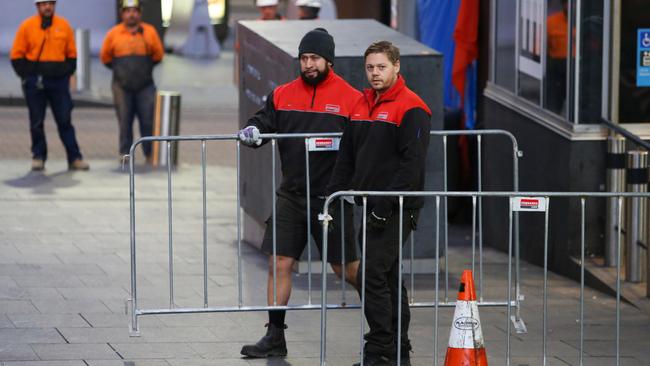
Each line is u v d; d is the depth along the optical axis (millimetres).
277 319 22703
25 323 24547
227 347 23281
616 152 29000
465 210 37656
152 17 67000
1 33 72812
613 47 29203
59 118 43094
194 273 29391
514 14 32812
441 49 39000
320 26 32312
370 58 20578
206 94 65562
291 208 22438
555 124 30219
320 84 22641
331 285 28641
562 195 20781
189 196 39844
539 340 24359
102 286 27812
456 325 20625
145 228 34500
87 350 22797
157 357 22484
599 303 27406
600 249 29797
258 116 22859
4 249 31250
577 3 29000
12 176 42062
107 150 49188
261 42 30938
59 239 32656
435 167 29438
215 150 50406
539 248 31281
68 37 42719
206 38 82188
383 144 20812
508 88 33375
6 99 61188
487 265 31562
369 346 21500
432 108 29094
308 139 22031
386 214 20516
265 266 30328
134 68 44656
